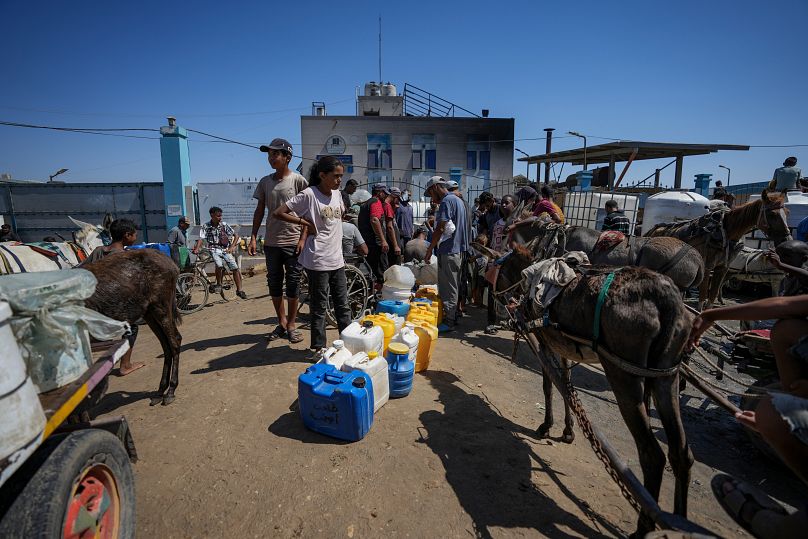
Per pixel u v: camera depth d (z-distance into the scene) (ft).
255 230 17.71
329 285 16.01
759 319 7.47
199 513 8.92
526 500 9.70
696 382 9.16
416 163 92.32
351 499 9.35
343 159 91.66
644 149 48.24
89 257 15.02
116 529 6.81
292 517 8.86
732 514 7.14
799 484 11.23
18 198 45.03
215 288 31.68
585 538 8.79
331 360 12.57
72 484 5.76
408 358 14.01
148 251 12.94
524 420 13.39
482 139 92.38
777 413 6.05
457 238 20.58
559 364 11.45
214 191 48.42
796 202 29.86
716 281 19.29
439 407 13.51
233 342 18.16
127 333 7.68
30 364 5.98
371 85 107.76
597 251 16.98
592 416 14.28
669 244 15.67
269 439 11.36
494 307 20.90
